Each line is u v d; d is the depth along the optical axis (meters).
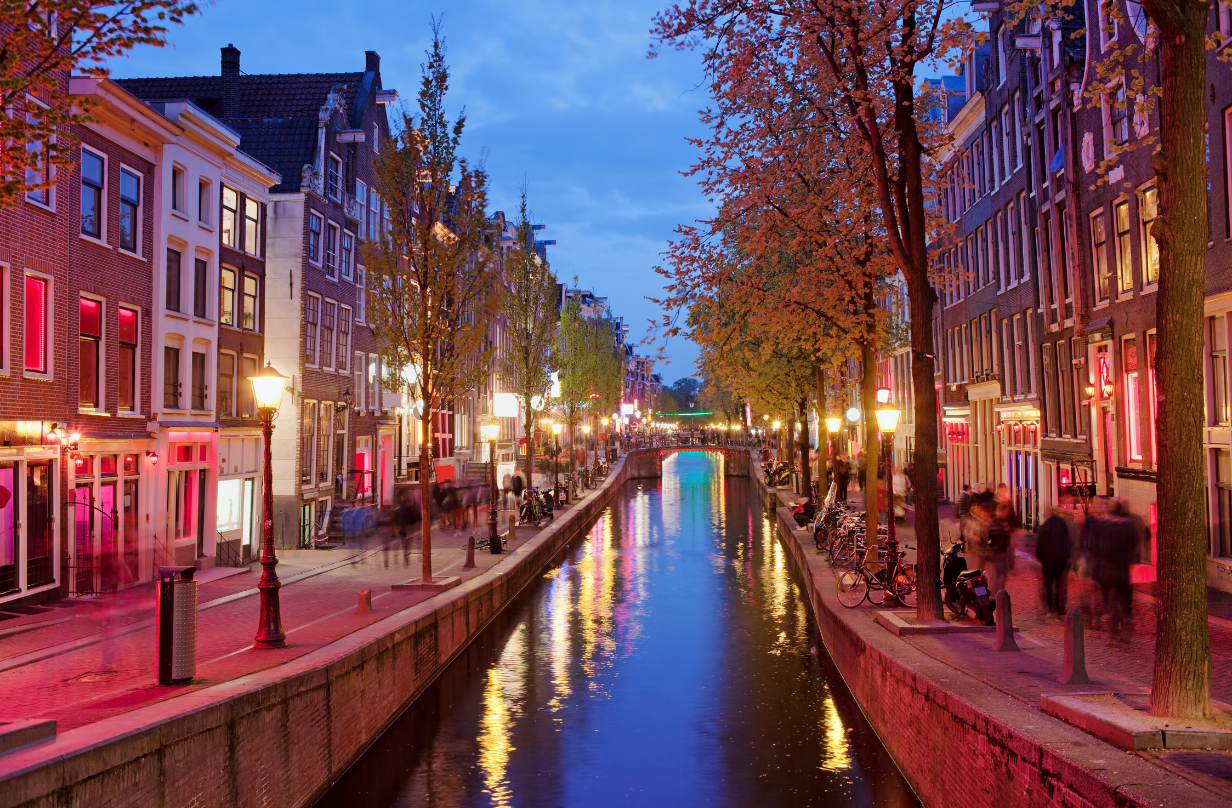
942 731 9.55
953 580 15.43
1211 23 17.25
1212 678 10.44
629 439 114.12
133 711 8.41
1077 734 7.46
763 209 20.27
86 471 19.70
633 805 10.62
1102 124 21.95
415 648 15.16
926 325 14.33
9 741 6.87
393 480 39.34
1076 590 17.80
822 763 11.84
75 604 17.84
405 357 20.75
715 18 15.29
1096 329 22.69
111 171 20.77
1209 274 17.44
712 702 14.69
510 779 11.54
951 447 38.38
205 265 25.48
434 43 20.44
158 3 9.27
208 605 17.72
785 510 38.44
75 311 19.27
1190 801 5.70
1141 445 20.58
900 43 14.63
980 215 33.25
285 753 10.13
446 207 20.73
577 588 25.78
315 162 31.97
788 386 33.81
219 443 26.23
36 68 9.38
